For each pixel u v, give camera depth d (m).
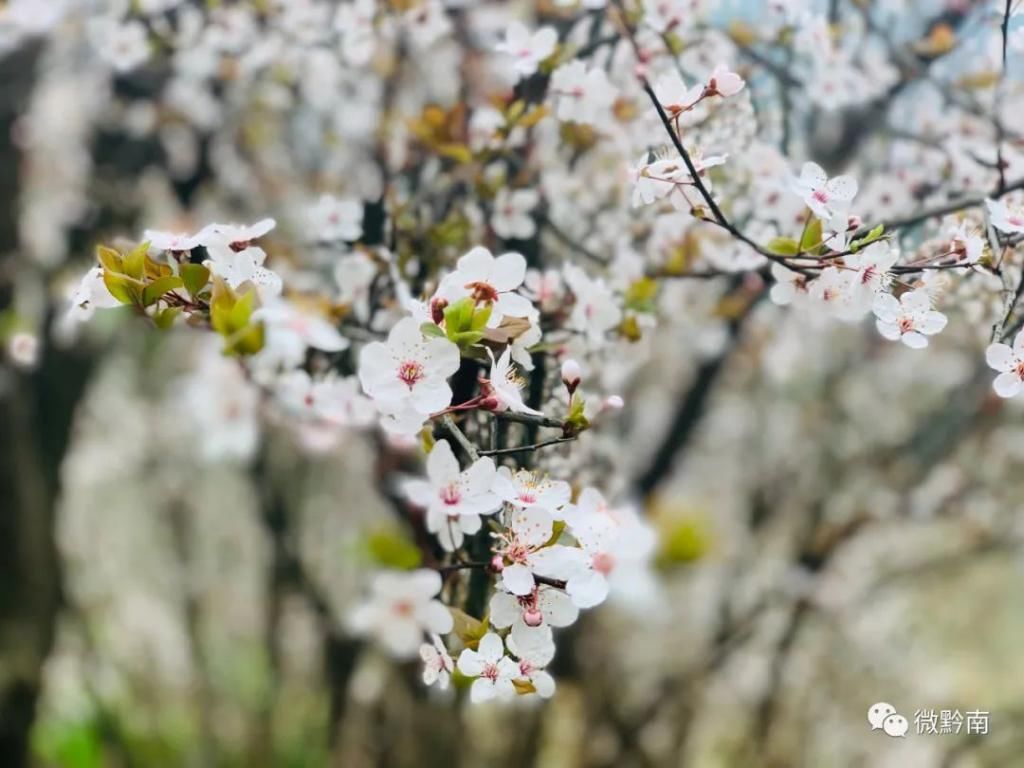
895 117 1.88
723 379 2.76
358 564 3.04
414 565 1.57
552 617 0.95
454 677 1.08
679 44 1.66
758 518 3.38
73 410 2.86
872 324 2.60
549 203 1.78
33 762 2.97
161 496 4.05
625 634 3.70
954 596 3.97
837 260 1.07
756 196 1.62
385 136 1.94
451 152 1.69
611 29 1.71
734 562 3.45
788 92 1.81
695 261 1.73
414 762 3.32
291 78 2.16
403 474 1.90
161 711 4.25
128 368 3.56
